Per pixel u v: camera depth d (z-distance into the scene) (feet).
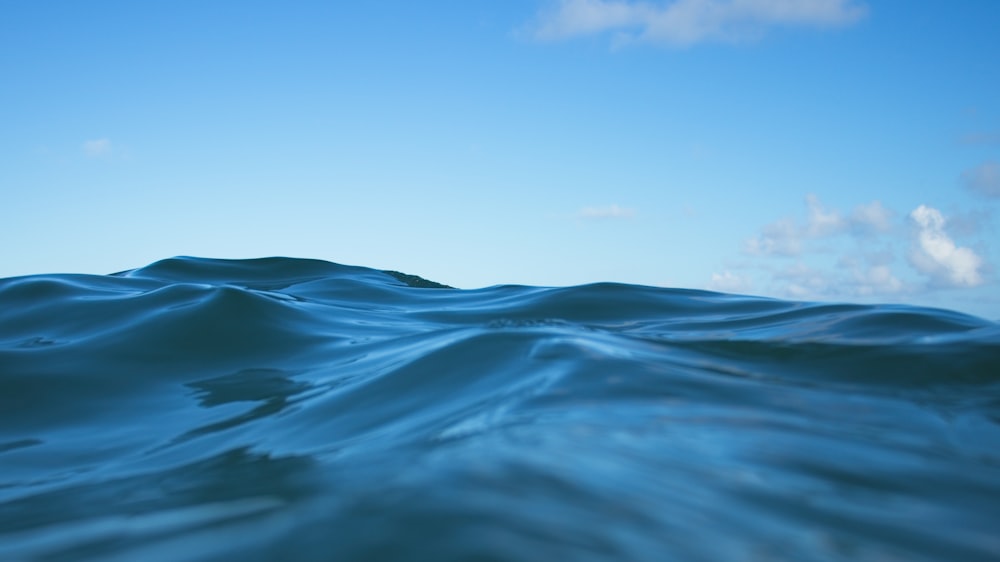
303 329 14.15
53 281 18.37
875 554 3.89
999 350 9.70
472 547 3.63
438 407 7.48
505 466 4.84
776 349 10.29
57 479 7.23
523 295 19.62
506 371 8.45
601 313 16.56
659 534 3.85
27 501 6.36
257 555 3.89
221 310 14.44
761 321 14.23
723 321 14.66
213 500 5.31
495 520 3.94
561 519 3.97
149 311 14.88
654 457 5.14
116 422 9.43
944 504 4.67
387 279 24.95
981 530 4.29
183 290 16.44
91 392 10.68
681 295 18.43
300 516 4.31
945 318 12.52
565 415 6.40
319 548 3.83
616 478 4.64
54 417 9.71
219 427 8.57
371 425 7.31
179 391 10.69
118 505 5.78
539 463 4.90
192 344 12.89
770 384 8.11
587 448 5.30
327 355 12.26
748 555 3.71
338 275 25.54
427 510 4.11
